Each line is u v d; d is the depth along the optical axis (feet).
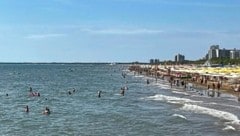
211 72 492.54
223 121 172.04
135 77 625.82
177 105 234.99
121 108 229.45
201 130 152.97
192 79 465.06
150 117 189.67
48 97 307.58
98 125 168.96
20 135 148.05
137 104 248.73
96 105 248.11
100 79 574.56
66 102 269.03
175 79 493.36
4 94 335.06
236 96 287.89
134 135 145.89
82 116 197.36
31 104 257.14
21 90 379.55
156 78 554.05
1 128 163.43
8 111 219.61
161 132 151.12
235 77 395.14
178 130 154.20
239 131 149.89
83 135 146.92
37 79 579.48
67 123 175.11
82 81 526.16
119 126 165.78
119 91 360.48
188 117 185.47
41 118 191.72
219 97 281.33
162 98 282.15
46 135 147.95
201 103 240.94
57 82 506.07
